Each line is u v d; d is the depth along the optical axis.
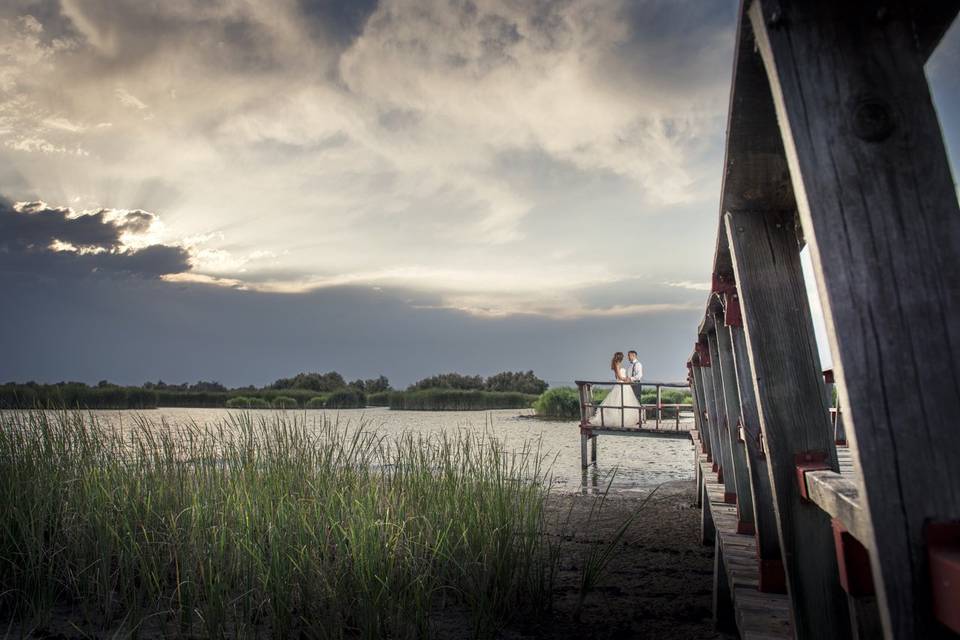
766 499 2.45
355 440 5.69
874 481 0.87
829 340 0.92
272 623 3.27
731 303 2.47
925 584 0.85
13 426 4.96
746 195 1.70
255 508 4.15
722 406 4.29
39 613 3.43
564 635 3.46
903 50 0.91
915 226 0.89
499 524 4.09
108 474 4.62
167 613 3.55
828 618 1.70
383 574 3.52
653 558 5.11
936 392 0.86
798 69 0.93
